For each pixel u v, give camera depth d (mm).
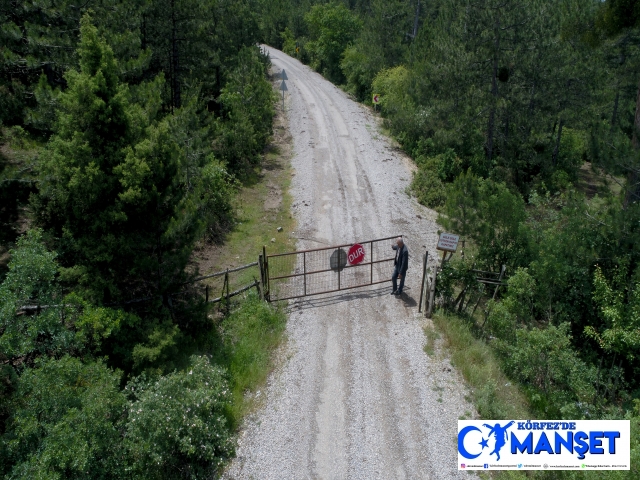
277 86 37031
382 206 18688
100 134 9289
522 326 12195
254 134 22609
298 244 15672
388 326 12047
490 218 14023
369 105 34906
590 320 12625
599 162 13711
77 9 15914
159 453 7836
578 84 25719
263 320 11742
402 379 10383
